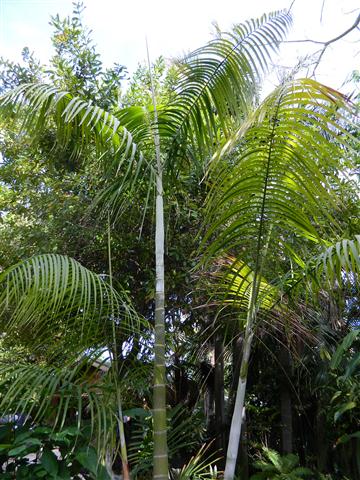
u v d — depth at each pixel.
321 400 5.05
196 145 3.12
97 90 4.91
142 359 2.96
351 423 4.91
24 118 2.73
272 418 5.75
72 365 2.74
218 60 2.80
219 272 3.53
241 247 3.40
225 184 2.55
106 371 2.93
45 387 2.56
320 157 2.36
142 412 2.89
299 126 2.27
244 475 5.03
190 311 4.81
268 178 2.49
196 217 4.42
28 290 2.35
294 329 3.80
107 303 2.77
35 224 4.76
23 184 5.21
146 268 4.63
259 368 5.75
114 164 2.96
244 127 2.21
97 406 2.53
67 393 2.56
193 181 4.32
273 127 2.30
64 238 4.61
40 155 4.85
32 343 3.08
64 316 2.76
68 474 2.50
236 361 5.34
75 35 5.16
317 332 4.07
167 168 3.03
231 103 2.72
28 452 2.50
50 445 2.58
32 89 2.67
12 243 4.80
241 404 2.75
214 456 5.20
